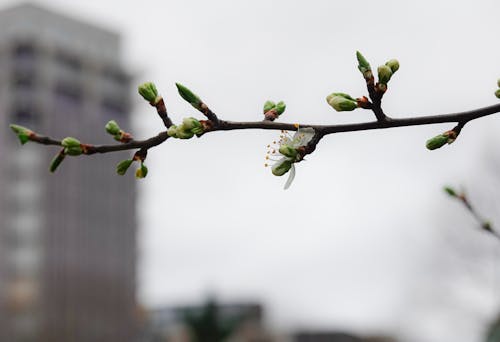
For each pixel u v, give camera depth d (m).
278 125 2.85
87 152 2.83
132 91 113.19
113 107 111.94
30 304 94.38
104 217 107.62
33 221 99.81
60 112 105.38
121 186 111.31
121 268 108.00
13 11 106.88
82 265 101.88
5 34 104.62
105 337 95.00
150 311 73.62
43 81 104.38
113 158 110.62
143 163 2.86
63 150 2.81
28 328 93.12
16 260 98.69
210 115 2.82
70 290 98.19
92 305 98.06
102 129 109.62
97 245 105.25
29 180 101.44
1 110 102.31
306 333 80.12
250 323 60.22
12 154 100.81
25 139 2.80
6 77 103.06
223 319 50.25
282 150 2.81
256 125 2.86
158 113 2.87
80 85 108.25
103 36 113.00
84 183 105.94
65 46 107.56
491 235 4.61
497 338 6.76
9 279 97.12
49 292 96.06
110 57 112.88
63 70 107.00
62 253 100.44
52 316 93.75
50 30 107.62
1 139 100.44
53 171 2.83
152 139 2.85
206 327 49.44
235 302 64.88
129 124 111.50
